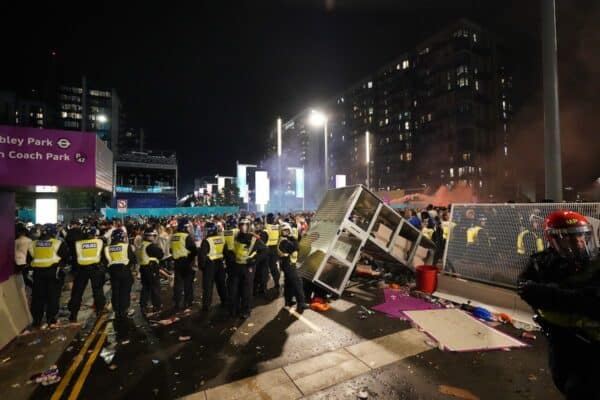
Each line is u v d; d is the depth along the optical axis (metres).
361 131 113.31
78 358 5.04
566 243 2.15
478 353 4.89
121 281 7.00
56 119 110.12
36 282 6.47
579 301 1.98
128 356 5.08
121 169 64.50
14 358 5.09
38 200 12.88
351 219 8.70
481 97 83.94
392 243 8.72
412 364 4.59
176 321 6.67
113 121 107.19
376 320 6.41
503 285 6.91
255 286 8.73
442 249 10.80
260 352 5.09
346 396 3.87
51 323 6.52
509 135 89.56
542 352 4.91
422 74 92.69
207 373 4.48
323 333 5.80
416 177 93.62
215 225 7.81
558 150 7.83
